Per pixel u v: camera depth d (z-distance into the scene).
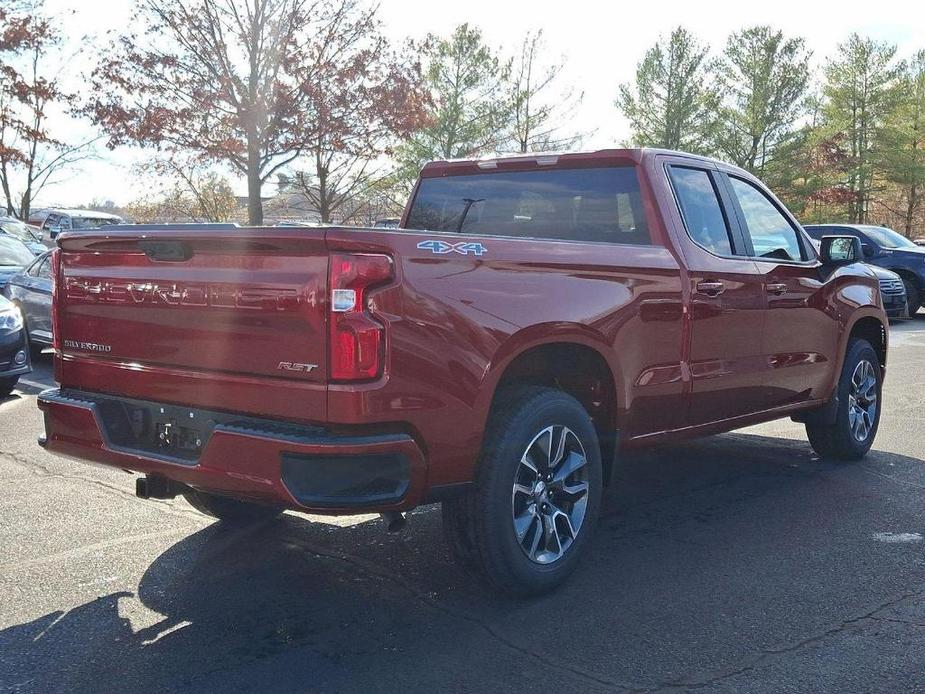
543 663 3.37
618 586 4.13
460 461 3.61
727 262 5.05
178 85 16.20
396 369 3.37
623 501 5.51
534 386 4.05
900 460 6.54
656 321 4.50
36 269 11.61
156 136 16.03
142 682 3.22
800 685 3.20
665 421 4.73
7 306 8.80
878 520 5.11
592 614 3.82
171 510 5.25
